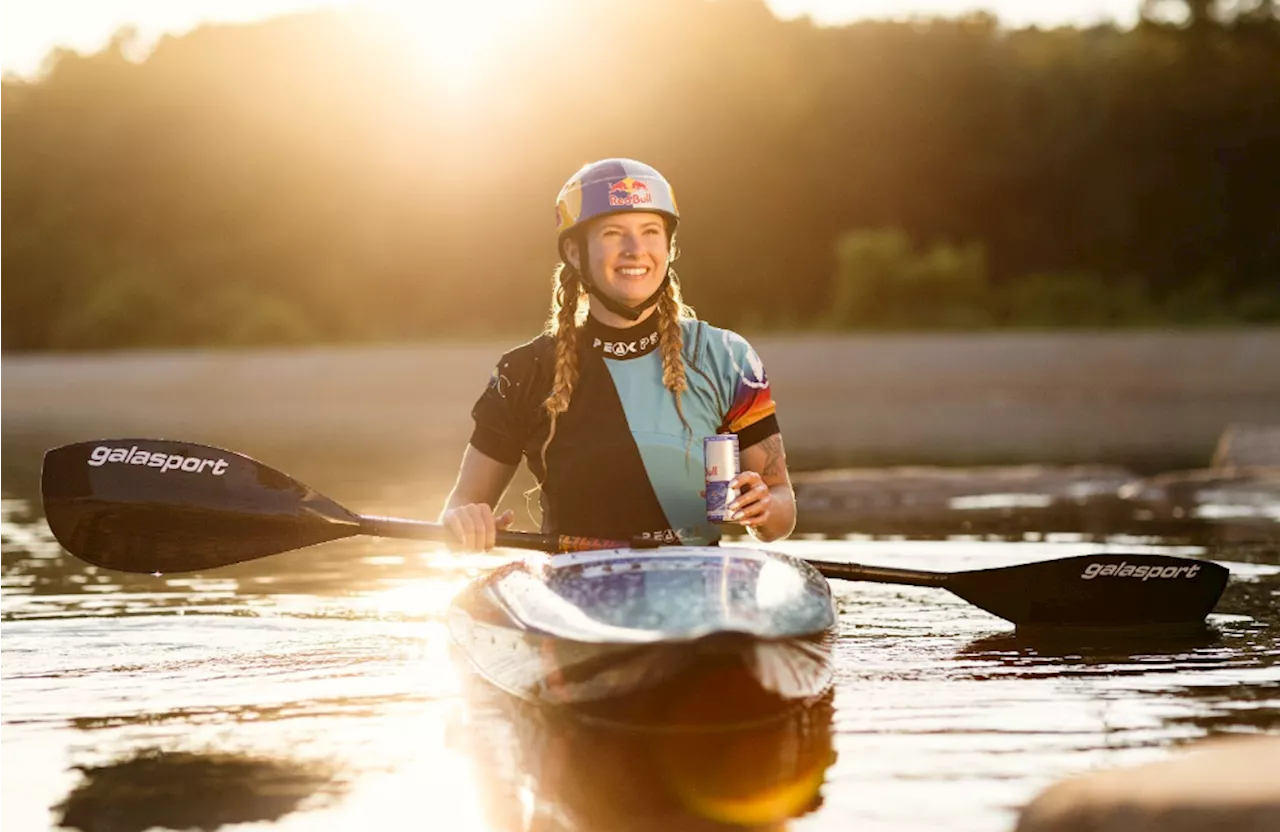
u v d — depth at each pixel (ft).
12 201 165.68
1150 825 9.47
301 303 157.07
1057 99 144.46
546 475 16.62
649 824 10.14
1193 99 139.85
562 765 11.60
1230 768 10.24
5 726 12.92
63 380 117.80
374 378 106.32
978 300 122.62
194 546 16.99
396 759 11.80
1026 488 35.96
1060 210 143.33
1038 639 16.81
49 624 18.08
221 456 17.04
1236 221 139.13
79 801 10.77
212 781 11.23
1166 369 83.87
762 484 15.25
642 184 16.26
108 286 156.15
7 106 170.19
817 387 90.27
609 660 12.52
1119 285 131.85
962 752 11.78
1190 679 14.48
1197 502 32.96
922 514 31.63
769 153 143.64
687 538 16.55
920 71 143.74
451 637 16.35
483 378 103.50
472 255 155.63
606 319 16.60
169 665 15.53
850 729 12.57
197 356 121.49
